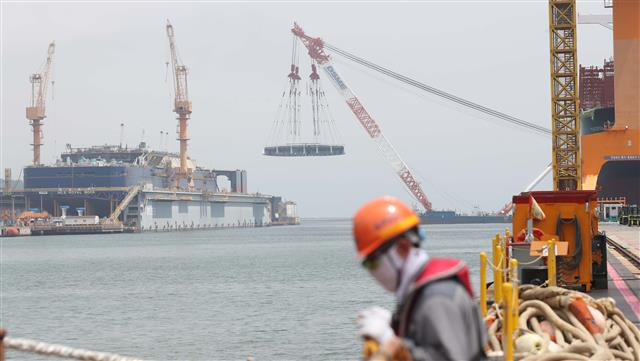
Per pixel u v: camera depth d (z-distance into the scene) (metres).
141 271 112.31
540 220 22.89
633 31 121.81
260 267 112.00
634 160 126.00
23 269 127.12
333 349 35.69
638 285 24.69
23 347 6.09
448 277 3.95
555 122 84.06
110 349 38.88
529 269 21.53
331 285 76.25
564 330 11.12
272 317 49.84
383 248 4.09
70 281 96.00
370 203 4.24
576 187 83.94
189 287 79.88
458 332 3.78
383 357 3.67
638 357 11.21
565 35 82.88
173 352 36.94
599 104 199.88
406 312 3.94
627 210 109.50
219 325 46.72
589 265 22.50
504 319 9.78
